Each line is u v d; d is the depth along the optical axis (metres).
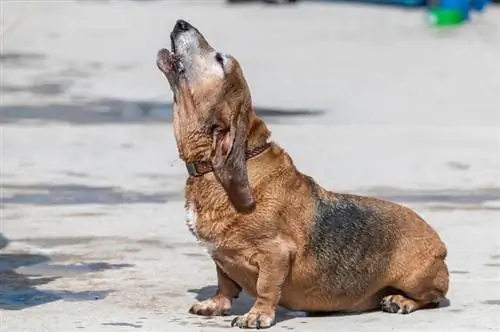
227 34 40.66
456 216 13.88
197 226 8.91
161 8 53.25
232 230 8.79
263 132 8.98
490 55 35.34
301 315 9.45
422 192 15.46
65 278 10.73
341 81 28.81
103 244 12.17
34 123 21.50
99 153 18.27
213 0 59.22
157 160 17.66
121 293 10.19
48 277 10.76
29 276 10.78
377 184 15.97
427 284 9.45
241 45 37.28
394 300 9.51
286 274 8.91
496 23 45.06
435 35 41.06
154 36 40.19
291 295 9.16
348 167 17.28
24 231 12.77
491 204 14.70
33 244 12.14
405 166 17.45
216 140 8.74
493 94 26.81
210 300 9.48
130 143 19.27
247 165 8.85
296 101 24.97
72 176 16.30
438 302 9.76
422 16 48.62
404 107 24.34
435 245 9.43
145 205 14.30
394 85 28.22
